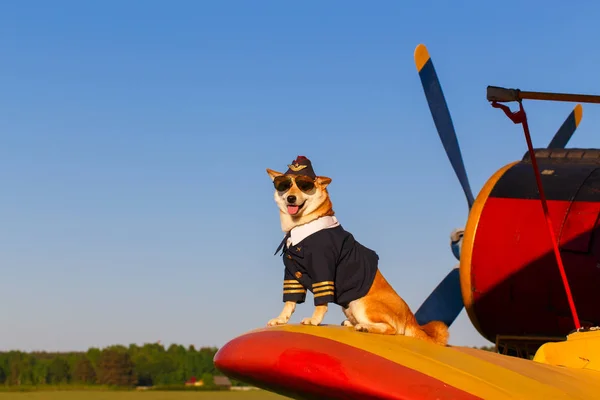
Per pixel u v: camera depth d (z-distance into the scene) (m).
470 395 4.76
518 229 9.38
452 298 11.07
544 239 9.21
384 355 5.12
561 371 5.63
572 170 9.61
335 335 5.38
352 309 5.86
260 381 5.47
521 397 4.79
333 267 5.78
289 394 5.43
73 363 64.69
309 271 5.82
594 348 6.07
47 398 48.41
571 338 6.37
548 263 9.16
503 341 9.16
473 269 9.62
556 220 9.21
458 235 10.96
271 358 5.29
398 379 4.90
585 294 9.00
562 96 6.36
